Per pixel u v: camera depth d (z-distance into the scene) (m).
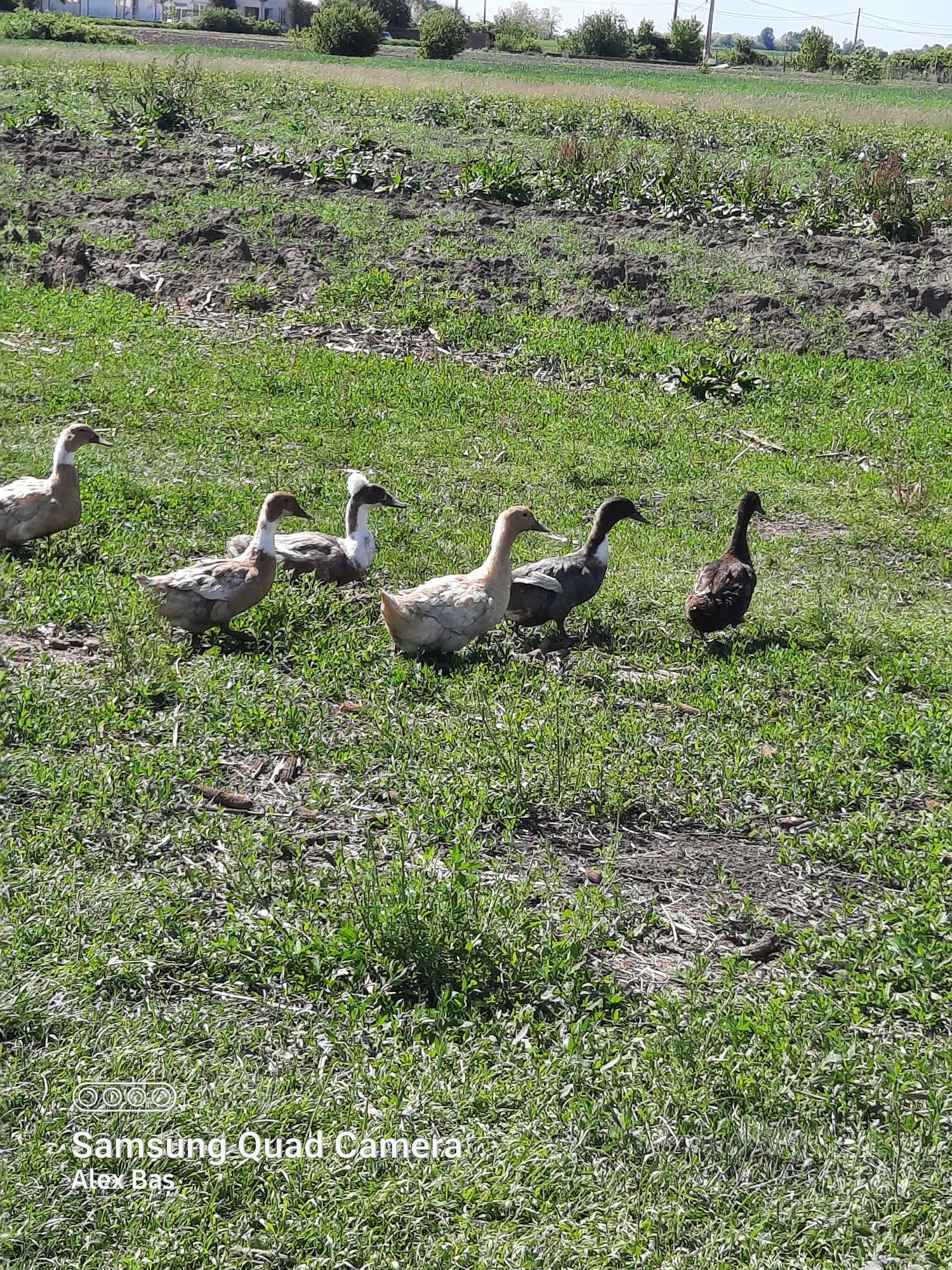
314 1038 5.24
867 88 77.06
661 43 106.81
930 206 27.75
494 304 19.64
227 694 8.02
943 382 17.67
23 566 9.66
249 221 22.55
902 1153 4.91
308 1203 4.45
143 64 51.62
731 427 16.05
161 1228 4.30
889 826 7.54
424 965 5.67
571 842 7.10
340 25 74.31
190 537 10.56
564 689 8.77
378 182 26.59
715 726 8.58
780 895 6.84
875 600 11.46
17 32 71.75
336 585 10.02
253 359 16.48
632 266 21.47
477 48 107.31
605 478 13.84
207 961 5.59
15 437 12.78
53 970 5.28
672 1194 4.65
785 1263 4.40
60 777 6.70
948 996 5.89
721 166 31.89
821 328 19.34
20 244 20.83
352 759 7.49
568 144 28.62
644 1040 5.41
